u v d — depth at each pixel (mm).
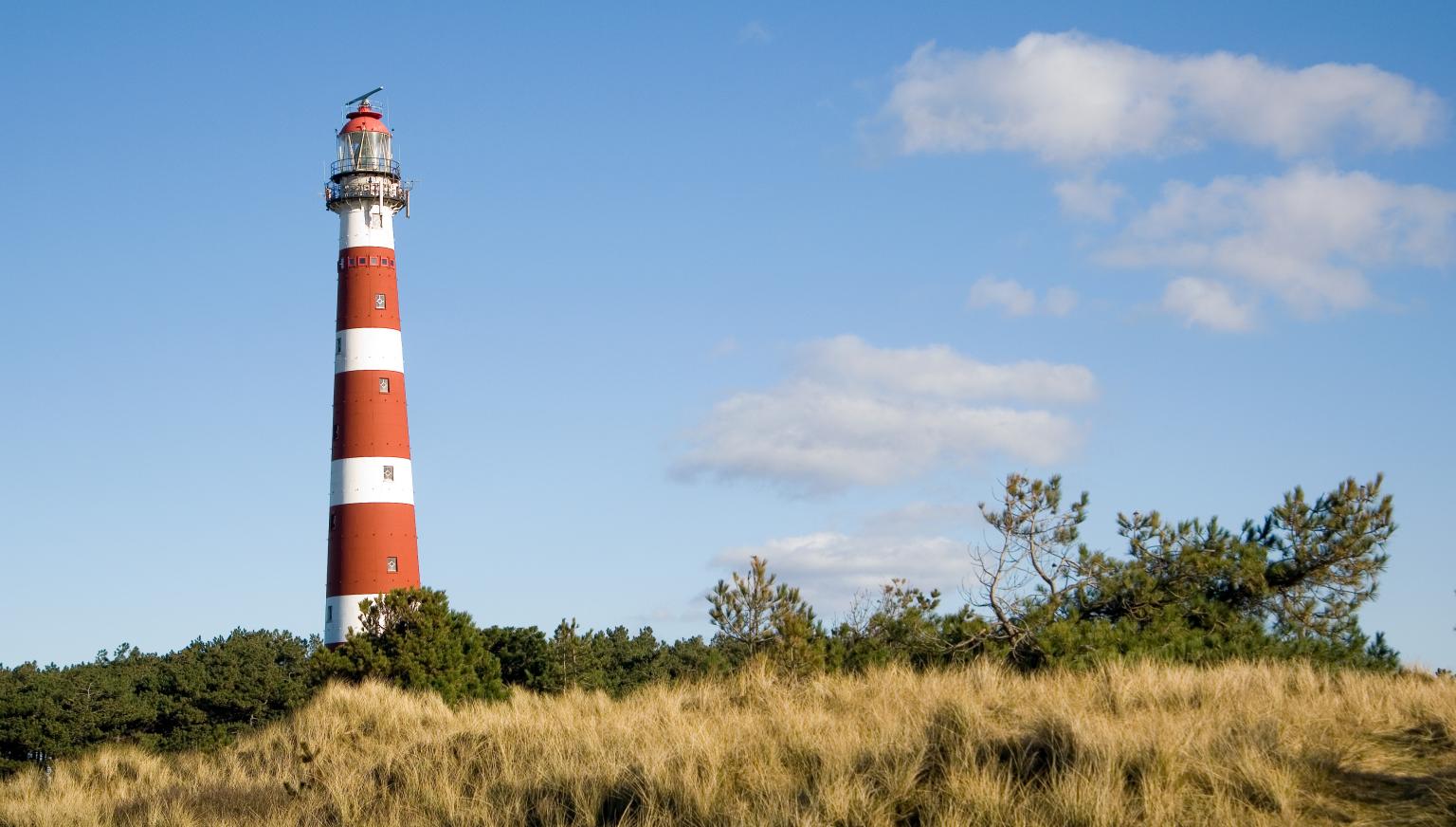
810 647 27906
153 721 71375
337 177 66500
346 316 65250
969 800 13062
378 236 66125
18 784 26281
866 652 28578
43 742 65250
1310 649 25984
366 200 66000
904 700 19078
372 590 62062
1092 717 15234
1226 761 13414
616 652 75312
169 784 23750
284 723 27938
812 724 17641
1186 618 28297
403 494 64125
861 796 13570
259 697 73625
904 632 29047
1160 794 12570
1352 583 30484
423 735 23984
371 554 62375
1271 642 26094
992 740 14617
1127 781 13273
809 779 15078
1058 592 29141
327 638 62438
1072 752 13859
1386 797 12695
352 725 25703
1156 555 30375
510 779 17562
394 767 20125
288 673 78812
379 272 65750
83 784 25891
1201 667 23875
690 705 22422
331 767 21125
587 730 19500
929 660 28031
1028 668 25781
